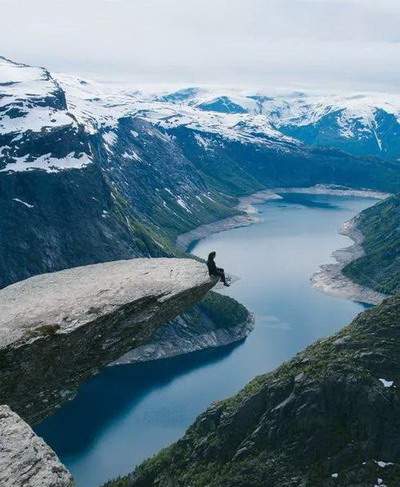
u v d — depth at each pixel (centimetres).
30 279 4100
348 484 13262
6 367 3344
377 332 17275
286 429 14962
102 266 4312
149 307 3788
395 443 13962
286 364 17888
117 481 17362
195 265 4291
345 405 14912
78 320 3562
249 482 14038
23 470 2456
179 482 15512
